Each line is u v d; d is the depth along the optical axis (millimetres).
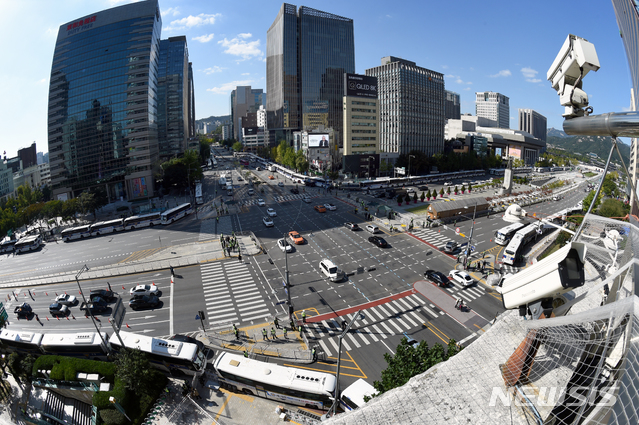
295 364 31000
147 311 41031
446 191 109938
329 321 37281
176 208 82750
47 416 28781
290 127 191000
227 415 26297
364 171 134625
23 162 174125
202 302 42500
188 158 120750
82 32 121000
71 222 92312
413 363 22578
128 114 118125
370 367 30406
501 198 92812
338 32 196125
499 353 16297
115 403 25828
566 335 13812
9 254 68875
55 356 31641
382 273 48188
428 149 168500
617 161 28562
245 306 41062
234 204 94125
